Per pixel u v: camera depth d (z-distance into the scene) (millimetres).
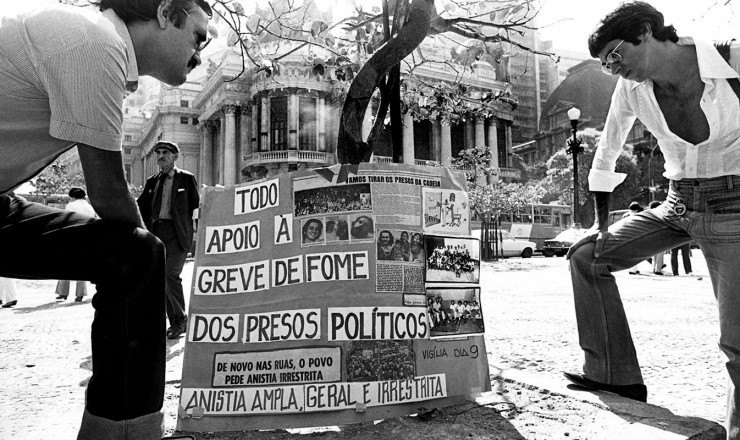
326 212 2334
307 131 52281
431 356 2355
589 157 53844
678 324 5246
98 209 1377
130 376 1358
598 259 2502
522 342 4355
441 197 2479
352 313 2256
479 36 3471
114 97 1290
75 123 1241
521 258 29031
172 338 4848
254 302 2295
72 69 1222
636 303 7137
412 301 2338
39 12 1293
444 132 61719
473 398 2496
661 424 2055
